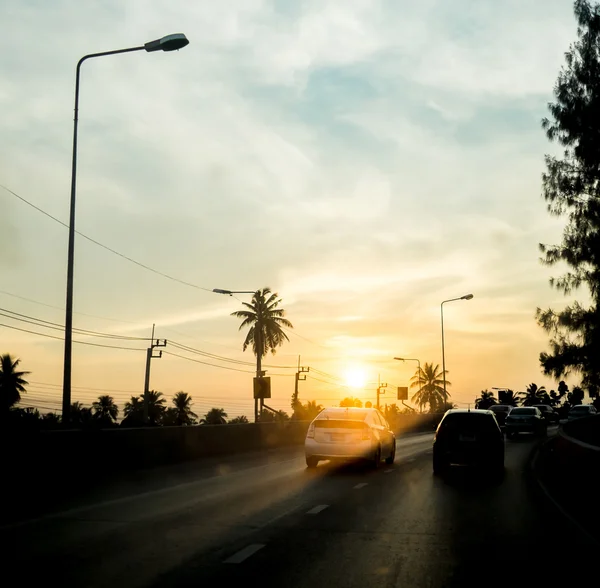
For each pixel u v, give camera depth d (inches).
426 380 4328.3
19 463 596.4
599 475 455.2
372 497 567.5
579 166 1439.5
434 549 354.9
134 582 282.2
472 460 782.5
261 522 435.2
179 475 741.9
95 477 705.6
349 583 285.9
